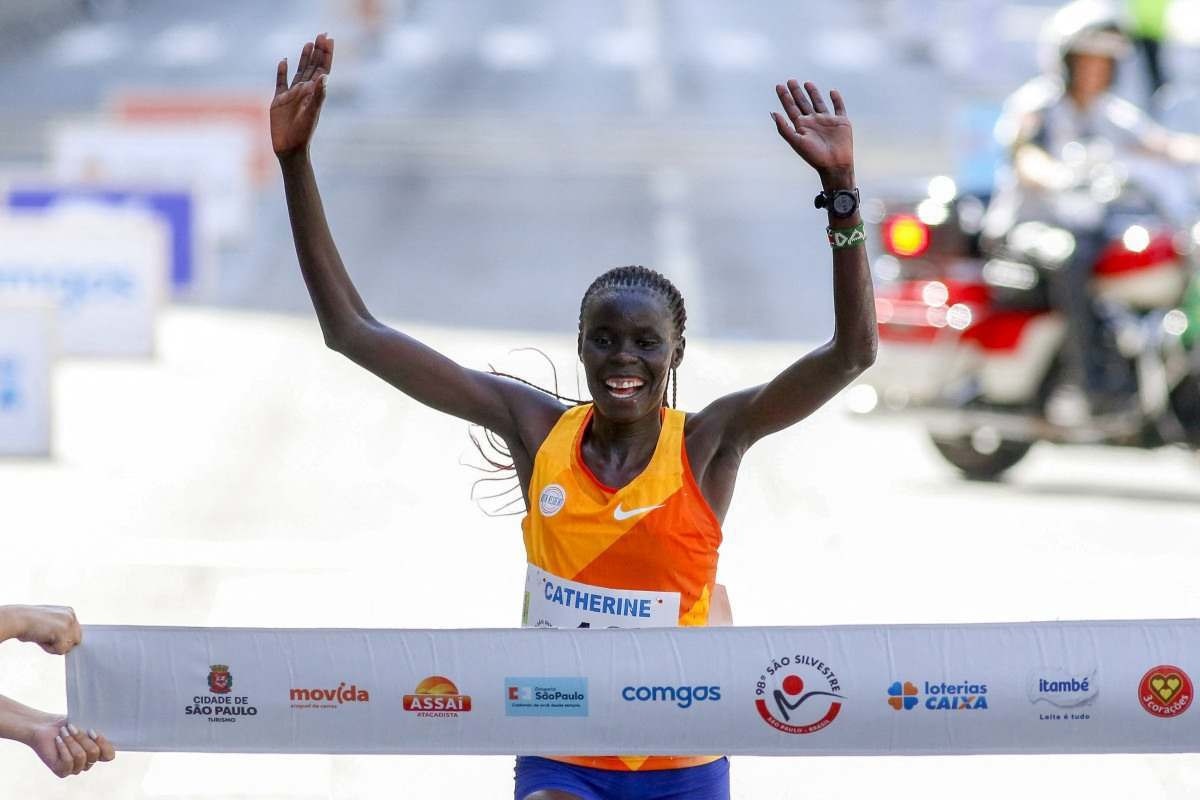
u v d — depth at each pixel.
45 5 153.75
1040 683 15.99
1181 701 15.98
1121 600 32.34
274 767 24.30
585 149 105.69
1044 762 25.31
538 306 67.38
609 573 15.90
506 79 130.75
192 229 71.81
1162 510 41.41
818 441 48.59
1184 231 41.25
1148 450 43.16
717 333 63.38
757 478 43.56
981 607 31.66
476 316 64.88
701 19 162.25
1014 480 45.00
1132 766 25.12
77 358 57.97
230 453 44.12
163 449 44.56
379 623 29.55
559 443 16.08
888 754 16.20
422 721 16.16
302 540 35.44
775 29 156.62
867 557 35.47
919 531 38.09
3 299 43.75
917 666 16.00
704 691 15.97
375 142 106.75
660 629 15.89
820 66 137.75
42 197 71.94
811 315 67.56
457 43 147.50
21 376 43.69
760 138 110.38
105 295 57.88
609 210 89.69
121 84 123.06
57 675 26.91
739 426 16.20
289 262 79.38
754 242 83.06
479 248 79.44
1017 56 140.75
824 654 15.98
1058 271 41.69
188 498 39.19
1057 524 39.25
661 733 16.05
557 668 15.97
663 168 100.94
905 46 145.88
